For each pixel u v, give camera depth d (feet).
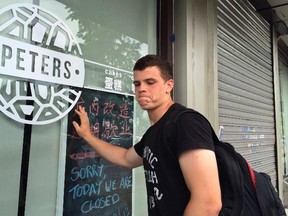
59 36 5.21
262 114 14.19
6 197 4.43
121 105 6.58
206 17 9.32
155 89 4.26
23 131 4.67
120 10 6.84
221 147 4.17
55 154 5.12
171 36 8.30
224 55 10.82
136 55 7.23
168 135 3.82
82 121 5.45
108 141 6.17
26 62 4.62
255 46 13.96
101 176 5.94
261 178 4.54
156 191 3.98
